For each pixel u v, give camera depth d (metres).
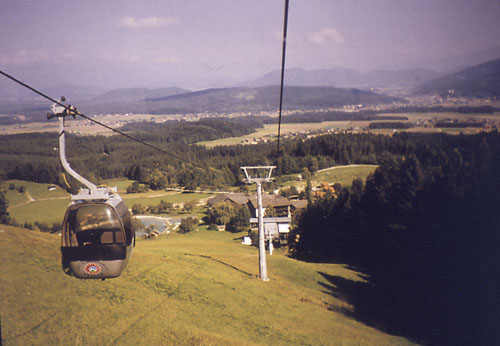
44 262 28.28
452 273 38.31
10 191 99.00
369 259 51.94
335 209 64.06
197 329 20.28
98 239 11.41
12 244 30.80
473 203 45.97
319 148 136.00
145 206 128.00
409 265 43.97
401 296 34.25
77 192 11.72
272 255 48.03
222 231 105.69
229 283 30.48
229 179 148.88
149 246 58.19
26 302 21.42
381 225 55.88
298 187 115.12
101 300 23.28
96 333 18.91
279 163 136.62
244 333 21.12
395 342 23.36
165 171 149.88
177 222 117.44
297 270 41.00
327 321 25.62
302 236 65.38
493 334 25.19
